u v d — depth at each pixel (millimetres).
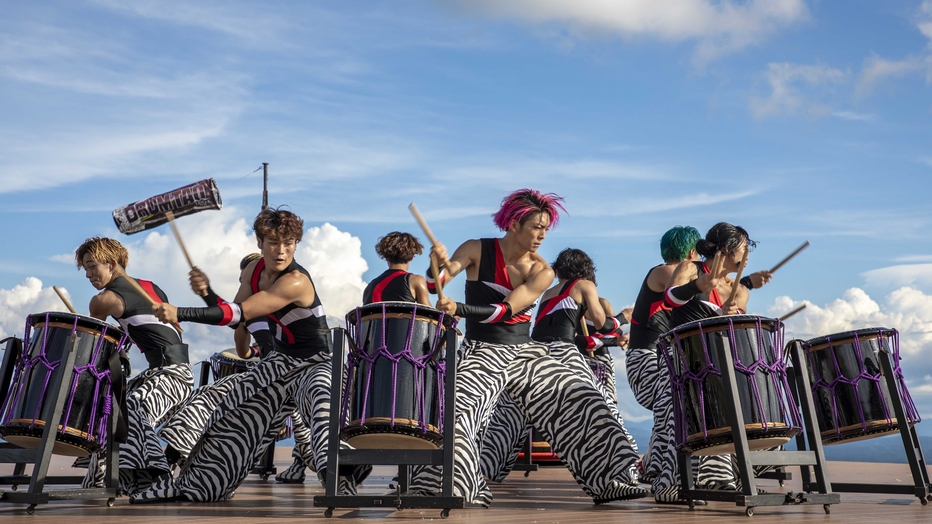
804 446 4605
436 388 3482
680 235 5383
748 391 3680
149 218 4156
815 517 3518
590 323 6789
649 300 5383
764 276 5234
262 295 4125
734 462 4516
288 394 4348
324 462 3922
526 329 4395
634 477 4195
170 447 4844
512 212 4246
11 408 3730
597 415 4254
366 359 3434
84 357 3824
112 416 3988
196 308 3928
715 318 3736
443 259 3854
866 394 4344
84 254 4809
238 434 4273
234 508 3863
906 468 8938
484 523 3164
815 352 4469
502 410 5383
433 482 3945
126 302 4812
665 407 4637
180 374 4902
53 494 3643
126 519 3301
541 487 5715
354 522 3227
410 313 3447
